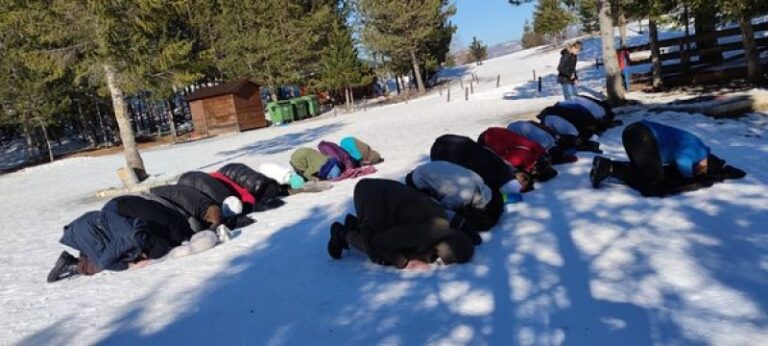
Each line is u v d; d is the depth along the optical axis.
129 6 14.50
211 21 39.09
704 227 4.89
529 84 23.97
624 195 6.22
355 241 5.40
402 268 5.04
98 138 44.12
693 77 14.75
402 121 19.53
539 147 7.41
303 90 44.06
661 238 4.80
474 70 42.34
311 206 8.30
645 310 3.61
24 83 30.00
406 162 10.72
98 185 16.27
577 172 7.57
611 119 10.52
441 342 3.56
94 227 6.44
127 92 15.41
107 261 6.38
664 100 13.02
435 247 5.01
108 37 14.15
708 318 3.40
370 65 37.75
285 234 6.96
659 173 6.03
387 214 5.21
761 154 7.16
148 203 6.99
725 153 7.41
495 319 3.78
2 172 30.75
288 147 18.50
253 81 34.91
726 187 5.88
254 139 24.77
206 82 44.28
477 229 5.71
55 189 17.02
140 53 14.83
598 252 4.70
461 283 4.50
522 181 6.98
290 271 5.47
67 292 5.84
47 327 4.84
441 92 31.88
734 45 14.80
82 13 14.09
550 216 5.91
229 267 5.93
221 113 34.16
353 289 4.73
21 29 14.65
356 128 20.36
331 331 3.96
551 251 4.91
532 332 3.53
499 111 17.00
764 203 5.23
